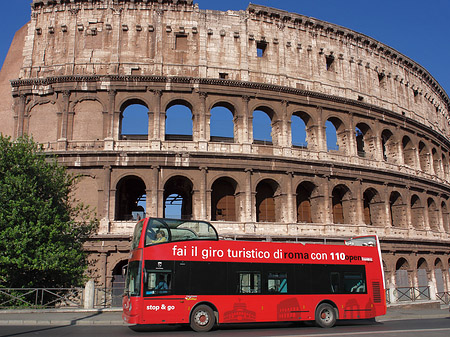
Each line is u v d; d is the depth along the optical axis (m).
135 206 69.06
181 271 30.97
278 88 63.06
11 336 26.59
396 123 75.62
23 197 44.00
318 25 69.44
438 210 80.81
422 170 82.25
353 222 65.19
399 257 68.50
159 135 58.16
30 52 60.84
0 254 41.19
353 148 68.12
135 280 30.56
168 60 60.91
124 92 59.16
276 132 63.62
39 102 59.31
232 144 59.91
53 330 29.83
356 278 36.22
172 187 65.81
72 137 57.91
